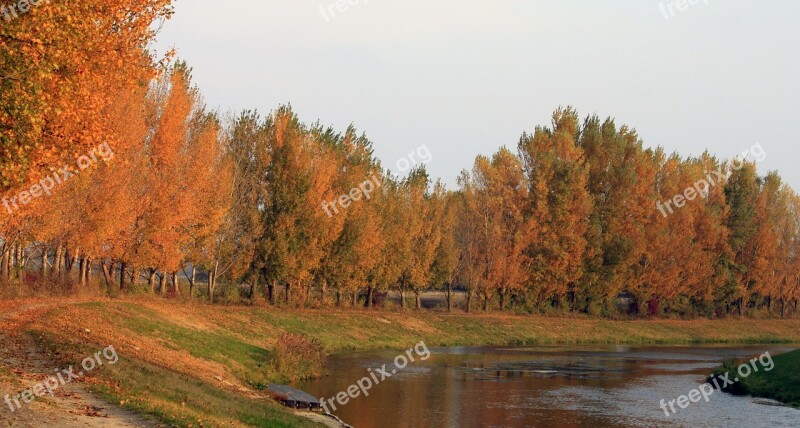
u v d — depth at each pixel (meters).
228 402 23.91
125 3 19.17
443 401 34.47
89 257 45.84
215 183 53.47
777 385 38.59
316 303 67.12
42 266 46.00
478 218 79.25
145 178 48.84
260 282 67.94
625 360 55.59
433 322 69.81
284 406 29.39
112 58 18.91
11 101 16.33
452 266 76.56
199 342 37.09
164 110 50.00
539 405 34.47
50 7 16.48
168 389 22.38
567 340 73.25
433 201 75.69
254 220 59.84
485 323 73.12
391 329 63.91
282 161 61.28
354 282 67.00
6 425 15.14
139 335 34.00
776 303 104.12
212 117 59.00
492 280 78.75
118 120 41.56
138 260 49.62
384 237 69.25
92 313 35.19
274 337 49.59
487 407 33.41
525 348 64.56
